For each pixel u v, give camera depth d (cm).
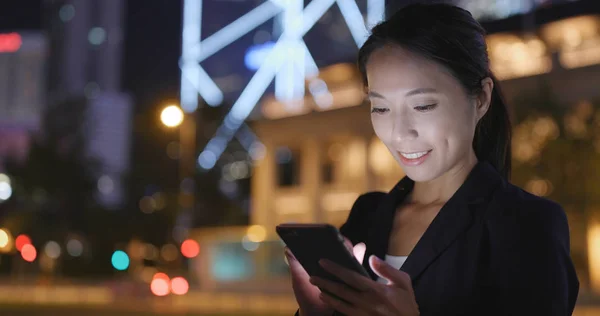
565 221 204
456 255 203
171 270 3959
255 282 3412
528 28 3609
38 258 6234
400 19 209
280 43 6512
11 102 19288
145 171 6450
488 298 199
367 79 224
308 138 4850
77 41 18950
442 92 203
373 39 210
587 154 2711
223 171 6544
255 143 6575
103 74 18875
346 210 4641
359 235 242
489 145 241
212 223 6419
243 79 8462
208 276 3559
